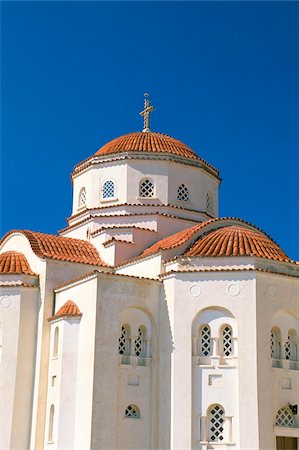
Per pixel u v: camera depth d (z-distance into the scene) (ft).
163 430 106.11
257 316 105.70
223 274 108.68
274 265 111.55
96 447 101.19
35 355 118.73
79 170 149.38
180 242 117.80
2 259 126.82
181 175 143.02
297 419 106.32
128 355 109.40
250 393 102.32
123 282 110.83
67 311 112.16
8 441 113.19
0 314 120.16
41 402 114.52
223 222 124.67
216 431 103.40
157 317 112.47
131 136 150.71
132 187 139.64
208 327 107.96
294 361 109.60
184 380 105.50
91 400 102.99
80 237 142.00
